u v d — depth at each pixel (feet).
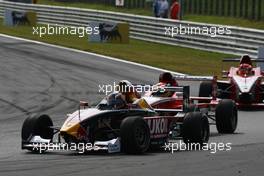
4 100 206.90
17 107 195.83
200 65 292.40
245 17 409.08
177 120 132.57
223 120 150.61
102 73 262.67
